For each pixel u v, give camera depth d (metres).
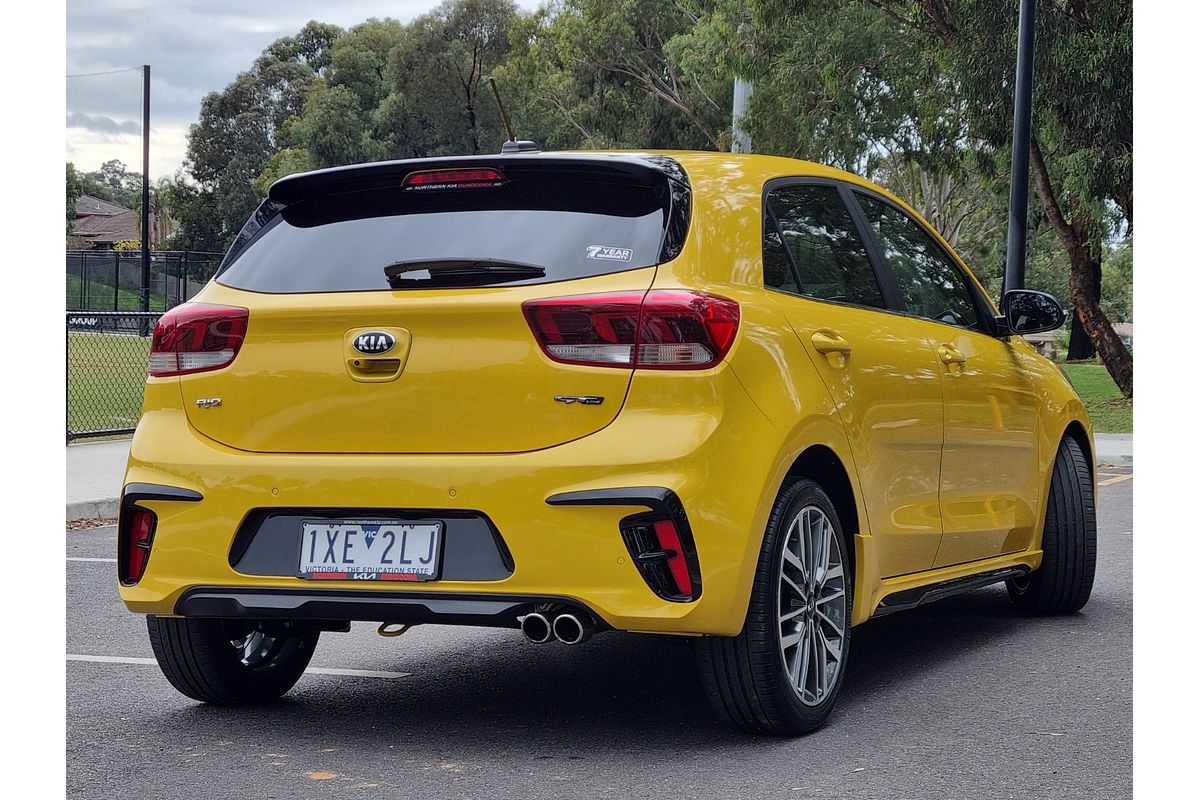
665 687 4.94
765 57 31.30
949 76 26.83
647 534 3.71
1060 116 23.55
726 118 49.47
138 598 4.16
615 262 3.93
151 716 4.55
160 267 50.69
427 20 67.62
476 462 3.82
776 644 4.00
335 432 4.00
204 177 95.69
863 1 27.33
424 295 3.96
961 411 5.24
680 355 3.78
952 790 3.61
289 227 4.35
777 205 4.50
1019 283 15.67
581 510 3.72
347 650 5.70
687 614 3.71
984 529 5.52
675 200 4.05
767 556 3.95
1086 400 26.38
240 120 95.00
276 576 4.00
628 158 4.12
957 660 5.37
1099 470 15.21
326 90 77.75
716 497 3.74
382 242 4.16
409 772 3.83
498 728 4.33
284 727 4.38
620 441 3.74
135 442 4.25
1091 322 26.59
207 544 4.07
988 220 50.88
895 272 5.17
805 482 4.16
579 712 4.55
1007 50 22.77
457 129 68.56
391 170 4.22
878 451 4.58
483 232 4.07
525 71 54.09
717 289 3.97
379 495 3.90
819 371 4.25
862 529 4.48
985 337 5.78
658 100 51.69
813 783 3.67
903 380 4.79
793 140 31.00
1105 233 25.33
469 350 3.88
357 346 3.97
